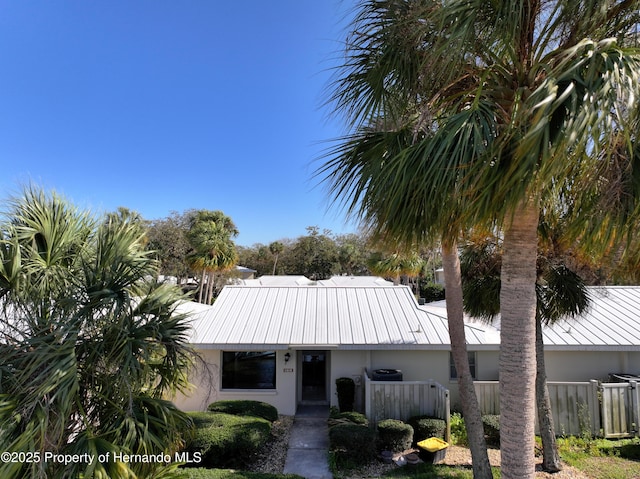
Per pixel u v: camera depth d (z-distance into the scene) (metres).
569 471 7.52
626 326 11.65
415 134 3.78
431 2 3.57
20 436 3.90
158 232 34.62
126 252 5.41
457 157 3.02
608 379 11.31
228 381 11.71
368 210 3.90
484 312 8.93
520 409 3.66
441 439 8.83
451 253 6.44
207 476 6.90
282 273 51.72
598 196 3.38
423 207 3.37
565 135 2.50
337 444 8.44
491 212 3.01
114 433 4.51
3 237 4.81
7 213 4.95
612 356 11.45
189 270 34.84
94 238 5.64
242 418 9.23
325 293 14.55
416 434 9.27
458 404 11.20
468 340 11.00
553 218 5.03
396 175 3.36
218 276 35.03
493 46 3.72
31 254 4.88
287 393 11.54
